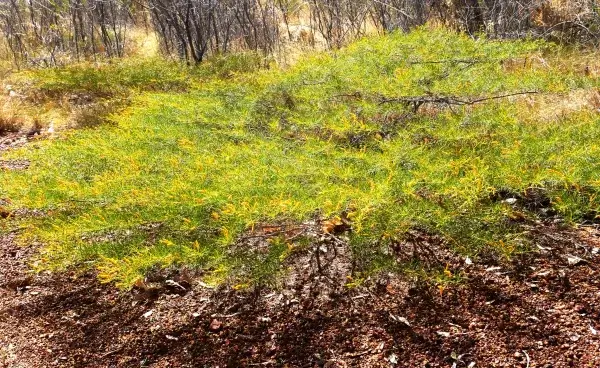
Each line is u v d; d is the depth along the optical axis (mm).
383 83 2959
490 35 5371
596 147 2322
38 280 2918
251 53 6152
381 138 2826
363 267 2514
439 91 2887
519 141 2562
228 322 2477
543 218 2760
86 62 6918
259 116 3346
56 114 5965
